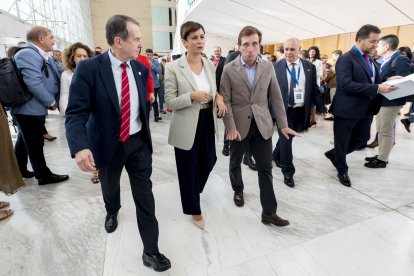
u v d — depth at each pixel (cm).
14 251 176
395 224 204
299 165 326
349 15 739
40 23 796
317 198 246
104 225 205
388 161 333
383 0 608
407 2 584
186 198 195
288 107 260
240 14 1034
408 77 221
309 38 1059
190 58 179
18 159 285
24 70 235
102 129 142
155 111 577
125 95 142
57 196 253
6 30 509
